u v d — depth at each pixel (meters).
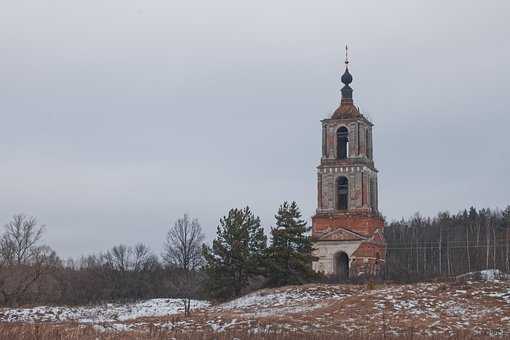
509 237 199.12
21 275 135.12
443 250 199.38
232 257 110.06
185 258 183.38
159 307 104.25
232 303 96.88
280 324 66.69
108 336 50.34
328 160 151.12
